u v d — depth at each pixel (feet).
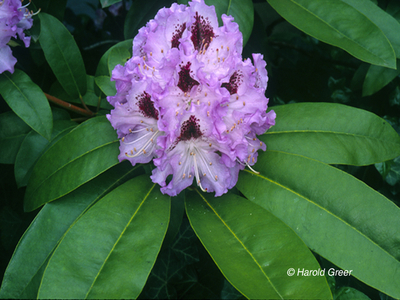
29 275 1.32
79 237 1.26
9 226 1.84
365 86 1.66
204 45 1.32
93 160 1.42
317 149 1.48
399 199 1.84
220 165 1.37
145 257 1.24
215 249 1.27
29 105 1.49
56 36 1.65
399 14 1.76
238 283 1.20
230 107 1.34
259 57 1.38
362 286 1.65
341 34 1.52
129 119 1.35
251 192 1.42
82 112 1.75
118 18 2.19
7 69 1.49
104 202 1.33
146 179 1.43
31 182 1.43
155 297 1.77
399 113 1.96
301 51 2.26
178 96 1.28
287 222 1.36
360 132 1.49
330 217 1.34
